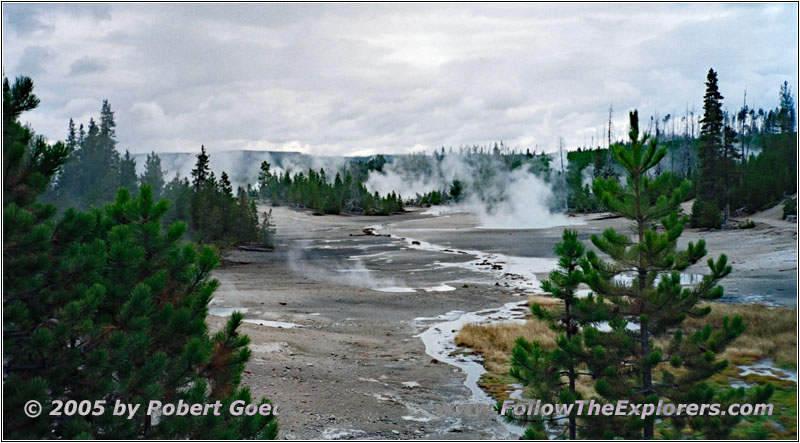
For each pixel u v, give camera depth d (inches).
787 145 3885.3
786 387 629.0
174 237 331.0
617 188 458.6
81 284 283.3
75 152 3801.7
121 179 3523.6
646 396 418.9
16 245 260.2
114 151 3949.3
